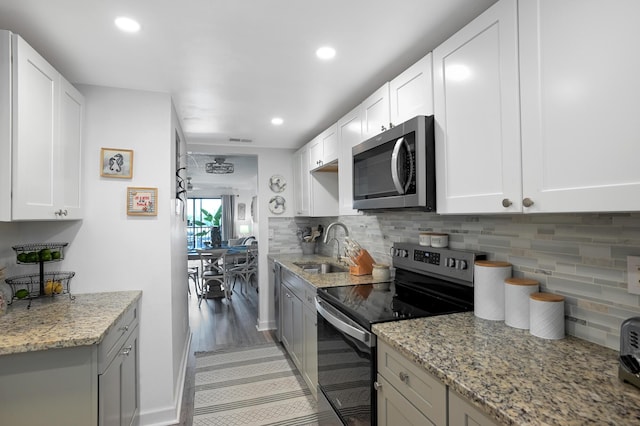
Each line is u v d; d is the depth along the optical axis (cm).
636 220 104
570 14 92
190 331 384
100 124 214
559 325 120
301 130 335
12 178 134
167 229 226
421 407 109
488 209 120
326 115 285
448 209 141
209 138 368
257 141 385
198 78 206
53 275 202
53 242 206
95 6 134
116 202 217
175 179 263
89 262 212
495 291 142
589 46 87
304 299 254
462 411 92
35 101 149
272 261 394
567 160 93
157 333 222
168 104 229
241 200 1102
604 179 84
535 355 107
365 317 149
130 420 194
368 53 178
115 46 167
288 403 241
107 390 151
